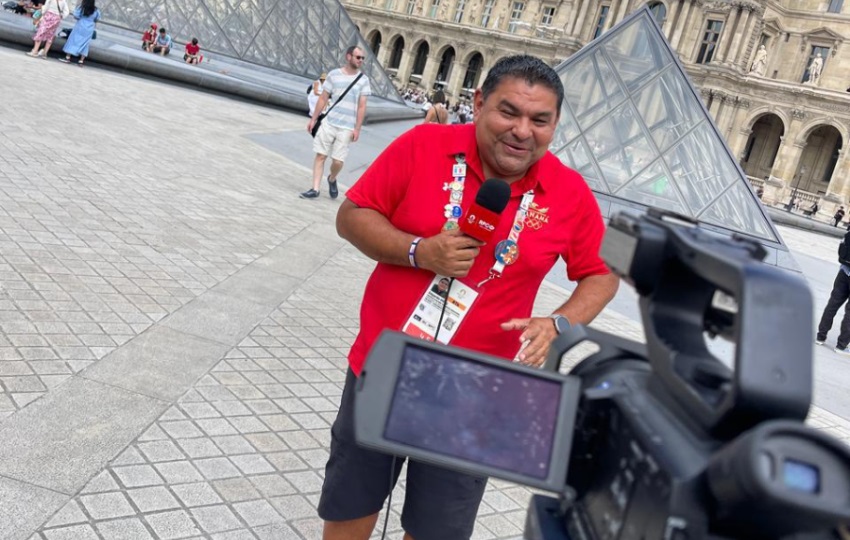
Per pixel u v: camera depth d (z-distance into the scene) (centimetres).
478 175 250
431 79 8356
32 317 507
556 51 7306
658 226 123
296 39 3484
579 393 141
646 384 124
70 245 666
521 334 267
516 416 140
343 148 1151
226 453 400
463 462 135
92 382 440
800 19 6494
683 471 99
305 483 392
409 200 254
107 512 329
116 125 1297
